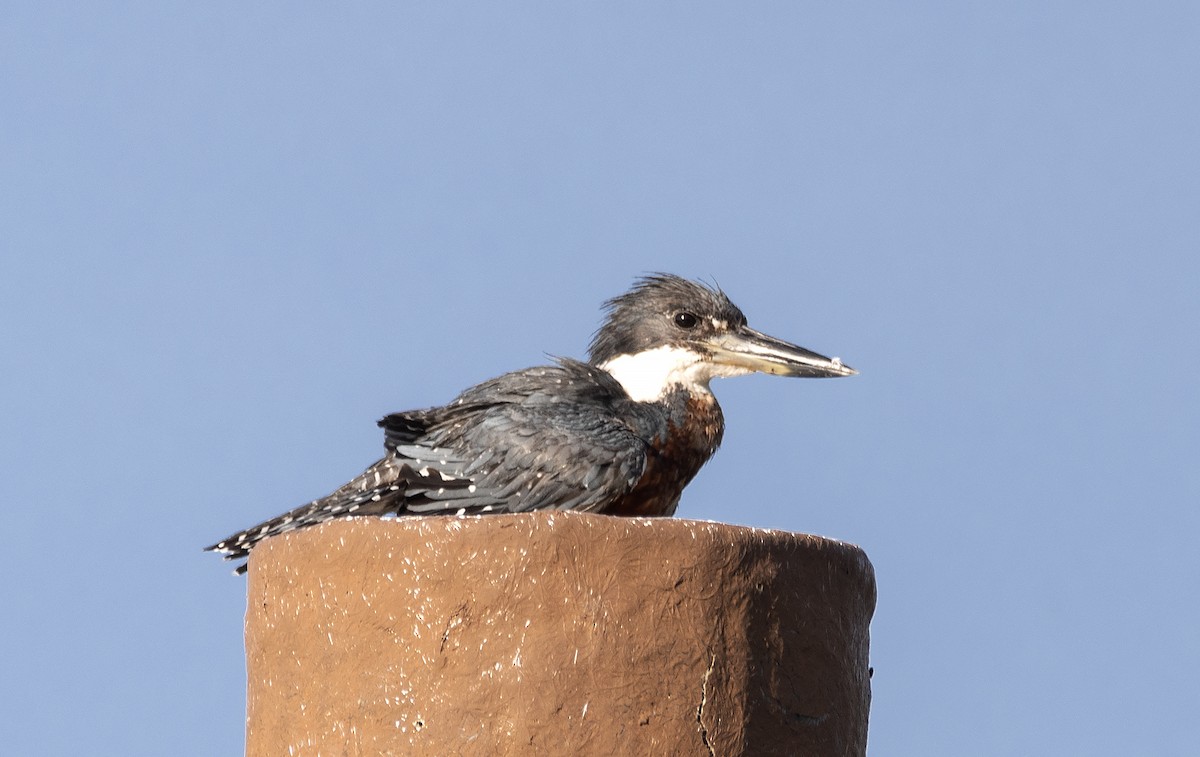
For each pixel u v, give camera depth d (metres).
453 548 8.67
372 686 8.73
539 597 8.56
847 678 9.56
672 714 8.57
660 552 8.71
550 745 8.41
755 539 9.01
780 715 8.98
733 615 8.84
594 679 8.50
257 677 9.48
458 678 8.54
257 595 9.55
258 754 9.34
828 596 9.45
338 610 8.94
